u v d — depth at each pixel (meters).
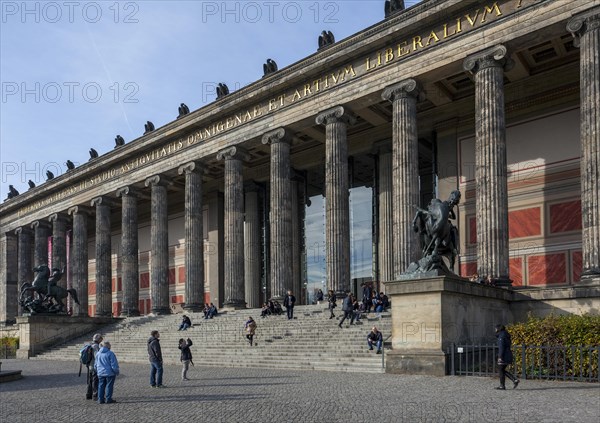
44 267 63.62
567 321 28.44
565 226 46.09
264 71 57.84
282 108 55.28
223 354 42.12
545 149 47.94
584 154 35.81
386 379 27.06
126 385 29.02
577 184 45.88
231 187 59.72
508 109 50.31
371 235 63.06
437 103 53.88
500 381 22.56
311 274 67.38
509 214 49.28
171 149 67.31
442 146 54.50
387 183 57.94
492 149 40.19
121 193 73.88
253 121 58.06
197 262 63.19
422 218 30.95
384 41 47.16
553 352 27.14
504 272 39.00
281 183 55.00
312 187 69.38
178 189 80.38
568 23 37.50
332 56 50.16
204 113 62.06
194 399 23.06
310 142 64.94
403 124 45.59
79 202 81.06
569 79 47.06
